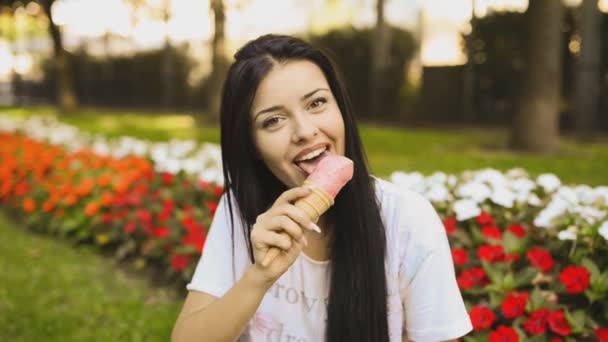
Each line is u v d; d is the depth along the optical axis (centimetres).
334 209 158
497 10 1223
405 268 159
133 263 427
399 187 168
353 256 155
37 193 534
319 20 1809
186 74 1880
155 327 325
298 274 160
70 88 1670
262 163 161
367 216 155
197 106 1867
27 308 358
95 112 1842
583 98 1052
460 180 377
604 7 1103
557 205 277
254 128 150
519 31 1198
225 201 170
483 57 1248
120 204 441
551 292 242
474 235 277
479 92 1276
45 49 2377
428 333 158
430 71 1325
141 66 2008
